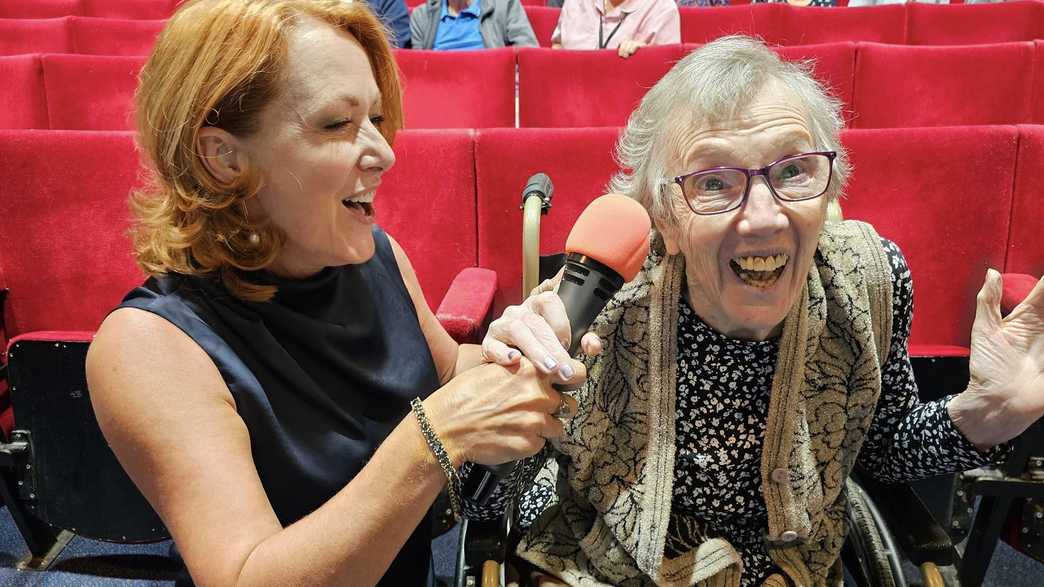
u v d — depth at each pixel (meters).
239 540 0.55
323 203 0.62
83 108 2.15
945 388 1.31
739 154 0.65
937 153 1.40
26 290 1.45
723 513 0.83
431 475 0.53
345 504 0.54
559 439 0.80
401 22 3.15
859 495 0.88
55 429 1.24
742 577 0.81
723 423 0.79
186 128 0.59
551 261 1.18
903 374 0.83
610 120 2.35
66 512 1.27
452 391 0.54
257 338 0.66
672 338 0.76
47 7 3.59
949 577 0.76
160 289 0.65
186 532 0.57
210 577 0.55
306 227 0.64
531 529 0.85
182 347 0.62
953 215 1.41
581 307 0.55
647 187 0.73
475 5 3.09
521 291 1.51
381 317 0.77
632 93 2.33
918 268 1.43
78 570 1.44
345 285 0.74
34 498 1.27
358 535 0.53
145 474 0.59
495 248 1.50
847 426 0.79
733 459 0.80
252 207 0.64
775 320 0.71
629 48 2.39
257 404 0.64
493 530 0.80
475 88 2.38
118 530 1.27
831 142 0.70
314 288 0.71
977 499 1.30
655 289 0.75
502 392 0.52
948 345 1.43
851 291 0.76
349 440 0.70
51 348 1.20
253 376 0.65
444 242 1.51
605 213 0.55
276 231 0.65
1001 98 2.20
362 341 0.74
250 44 0.57
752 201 0.65
